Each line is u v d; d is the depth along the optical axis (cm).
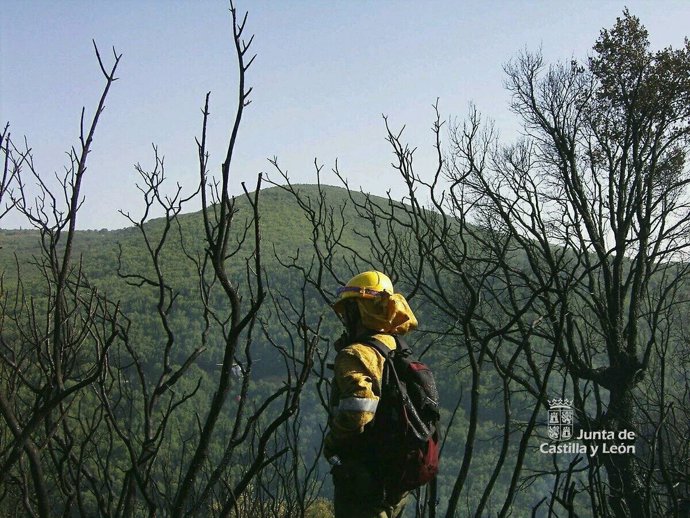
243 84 224
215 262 229
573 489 383
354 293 284
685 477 597
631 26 1784
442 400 3600
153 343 4400
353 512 264
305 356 258
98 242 12312
